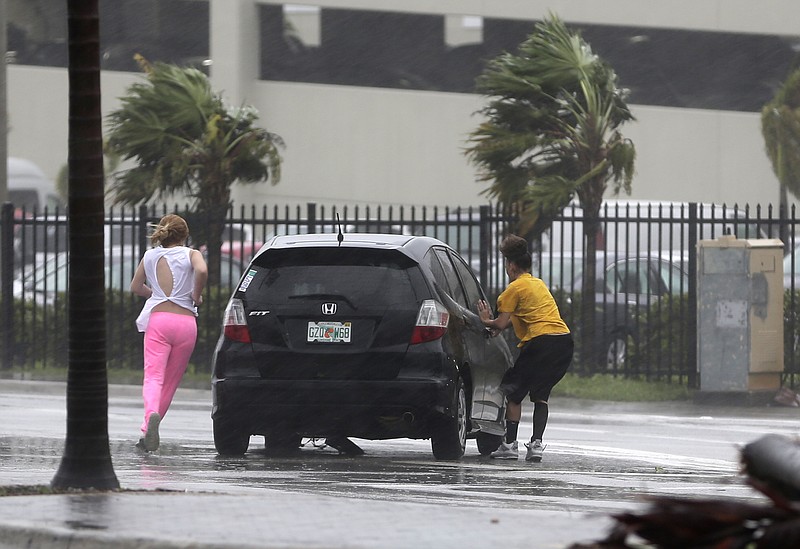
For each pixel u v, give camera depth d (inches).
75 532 847.1
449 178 5664.4
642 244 4028.1
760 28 5625.0
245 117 3014.3
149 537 826.2
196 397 2453.2
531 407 2364.7
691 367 2527.1
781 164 4534.9
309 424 1494.8
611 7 5575.8
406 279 1492.4
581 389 2479.1
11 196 5310.0
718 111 5629.9
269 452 1626.5
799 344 2576.3
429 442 1827.0
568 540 814.5
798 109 4530.0
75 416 1080.8
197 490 1138.7
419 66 5718.5
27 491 1066.1
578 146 2783.0
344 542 804.0
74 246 1078.4
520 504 1147.3
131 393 2500.0
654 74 5629.9
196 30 5772.6
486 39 5644.7
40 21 6013.8
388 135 5708.7
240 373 1496.1
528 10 5605.3
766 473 737.0
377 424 1487.5
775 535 590.6
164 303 1628.9
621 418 2162.9
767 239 2416.3
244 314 1505.9
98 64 1077.1
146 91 2952.8
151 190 2930.6
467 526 868.0
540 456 1588.3
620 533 622.5
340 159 5738.2
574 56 2810.0
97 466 1085.1
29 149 5984.3
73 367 1083.3
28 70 5974.4
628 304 2755.9
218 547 796.6
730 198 5644.7
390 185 5708.7
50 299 3115.2
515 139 2783.0
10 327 2842.0
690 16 5595.5
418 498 1169.4
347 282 1493.6
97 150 1078.4
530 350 1605.6
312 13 5733.3
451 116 5654.5
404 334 1473.9
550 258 2704.2
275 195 5797.2
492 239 2709.2
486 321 1616.6
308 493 1190.9
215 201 2965.1
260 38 5743.1
